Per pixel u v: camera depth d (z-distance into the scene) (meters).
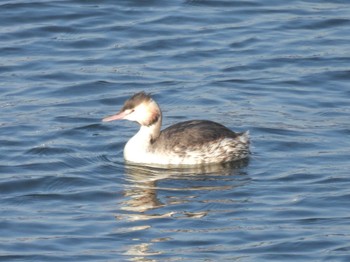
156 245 15.24
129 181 17.53
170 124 19.89
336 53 23.05
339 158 18.27
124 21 24.62
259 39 23.77
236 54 23.12
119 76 22.12
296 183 17.28
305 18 24.73
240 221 15.93
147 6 25.36
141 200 16.75
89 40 23.78
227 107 20.69
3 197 16.92
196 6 25.41
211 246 15.19
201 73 22.27
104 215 16.23
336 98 21.08
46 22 24.53
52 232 15.71
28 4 25.16
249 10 25.22
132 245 15.25
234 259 14.80
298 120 19.98
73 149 18.73
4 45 23.53
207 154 18.17
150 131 18.38
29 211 16.44
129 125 19.86
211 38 23.86
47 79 22.03
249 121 19.92
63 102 21.00
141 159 18.27
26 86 21.69
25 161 18.20
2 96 21.22
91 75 22.14
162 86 21.64
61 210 16.45
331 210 16.31
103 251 15.11
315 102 20.89
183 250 15.09
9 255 15.02
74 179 17.55
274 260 14.77
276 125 19.72
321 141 18.98
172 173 17.88
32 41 23.75
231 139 18.30
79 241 15.41
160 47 23.50
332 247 15.10
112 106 20.86
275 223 15.86
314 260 14.77
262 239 15.38
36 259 14.91
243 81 21.86
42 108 20.66
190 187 17.23
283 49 23.31
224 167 18.08
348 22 24.50
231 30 24.23
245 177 17.59
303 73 22.17
